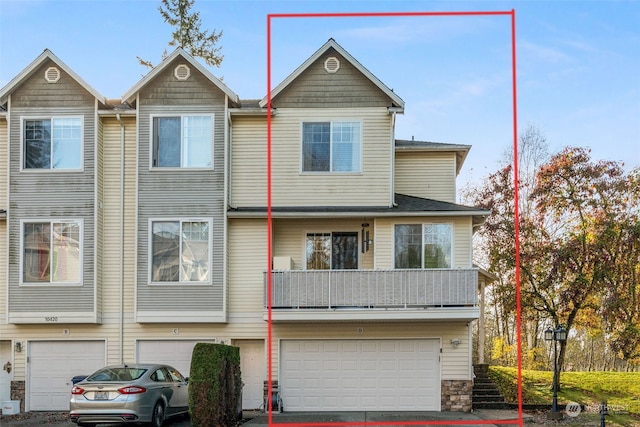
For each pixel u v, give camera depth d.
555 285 26.94
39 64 20.89
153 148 20.78
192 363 15.60
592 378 26.09
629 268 26.78
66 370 20.62
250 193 21.14
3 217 20.80
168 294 20.30
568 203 28.02
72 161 20.80
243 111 20.98
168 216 20.52
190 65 21.03
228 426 16.58
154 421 15.73
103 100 20.83
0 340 20.72
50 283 20.39
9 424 17.77
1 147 21.50
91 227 20.52
